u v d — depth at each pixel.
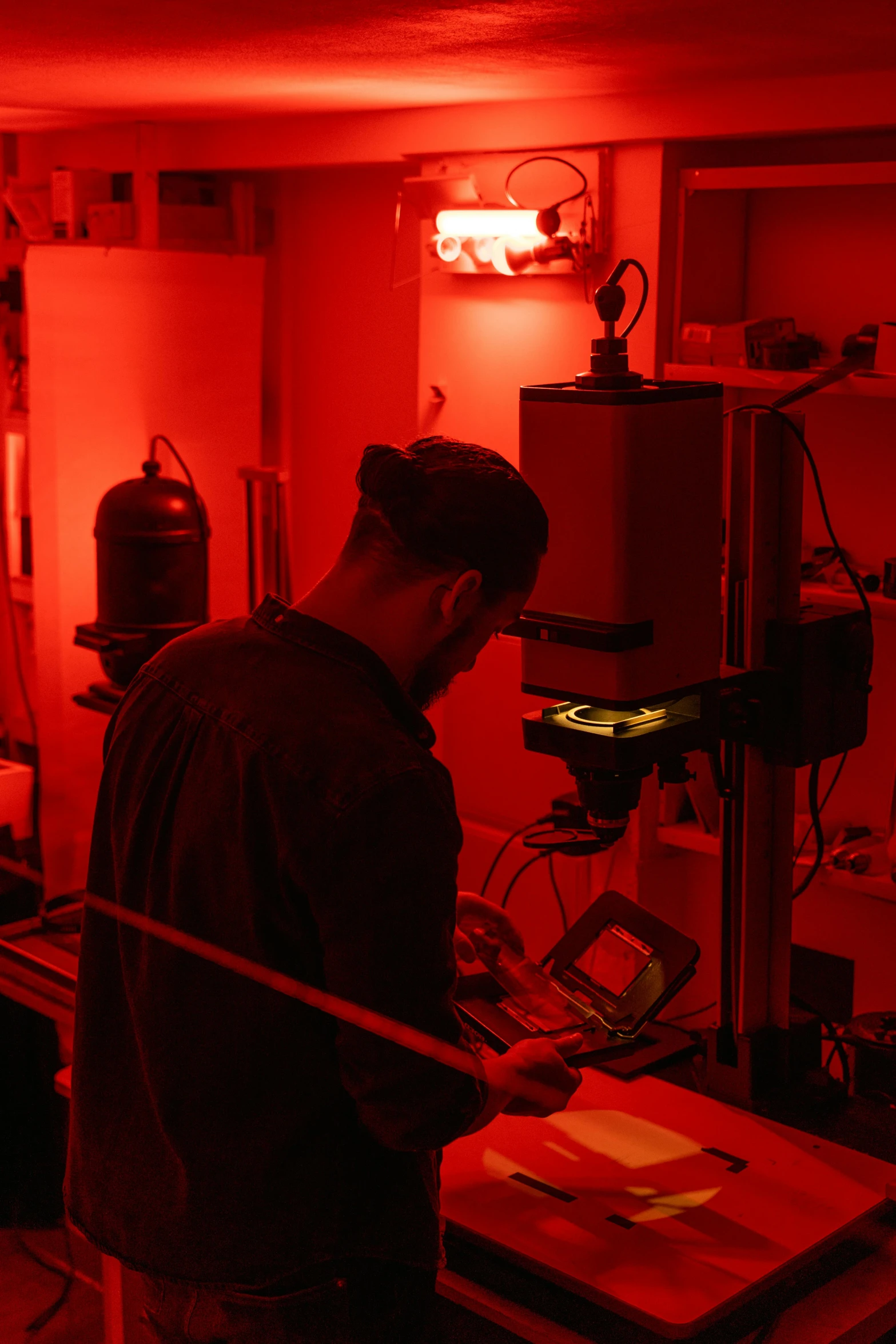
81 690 2.95
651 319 2.36
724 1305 1.30
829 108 2.05
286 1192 1.20
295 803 1.12
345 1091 1.21
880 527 2.36
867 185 2.28
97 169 3.22
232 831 1.16
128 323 2.90
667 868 2.61
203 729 1.20
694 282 2.36
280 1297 1.23
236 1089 1.19
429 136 2.55
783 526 1.66
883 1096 1.78
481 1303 1.36
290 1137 1.20
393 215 2.98
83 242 3.12
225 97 2.43
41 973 2.18
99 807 1.33
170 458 3.02
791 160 2.33
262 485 3.20
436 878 1.12
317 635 1.20
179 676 1.25
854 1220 1.44
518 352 2.56
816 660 1.66
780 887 1.71
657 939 1.74
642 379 1.43
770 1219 1.44
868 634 1.70
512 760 2.71
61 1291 2.19
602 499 1.39
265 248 3.22
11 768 2.82
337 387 3.19
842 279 2.34
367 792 1.11
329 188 3.10
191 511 2.63
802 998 2.57
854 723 1.74
